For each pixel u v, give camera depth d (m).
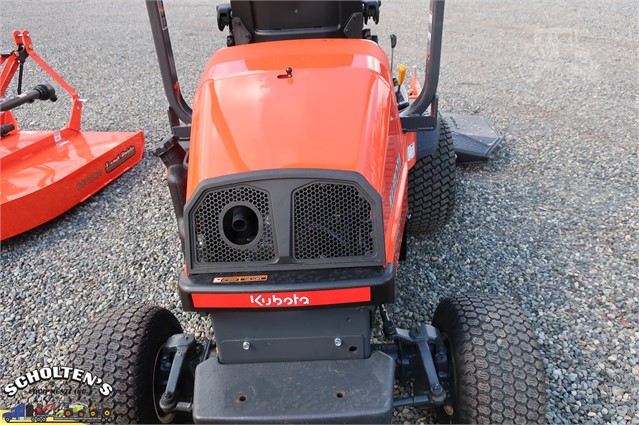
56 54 8.73
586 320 2.86
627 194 4.04
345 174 1.76
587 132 5.14
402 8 10.53
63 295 3.26
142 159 4.90
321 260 1.82
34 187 3.76
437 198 3.26
